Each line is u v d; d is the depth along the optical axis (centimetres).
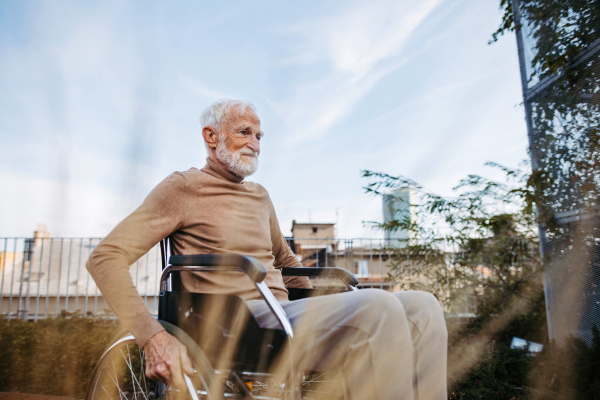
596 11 240
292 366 110
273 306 111
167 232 141
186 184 147
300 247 398
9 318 301
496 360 244
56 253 390
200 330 126
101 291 124
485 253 353
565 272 266
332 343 120
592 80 244
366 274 381
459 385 232
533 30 283
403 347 111
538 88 283
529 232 344
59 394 253
